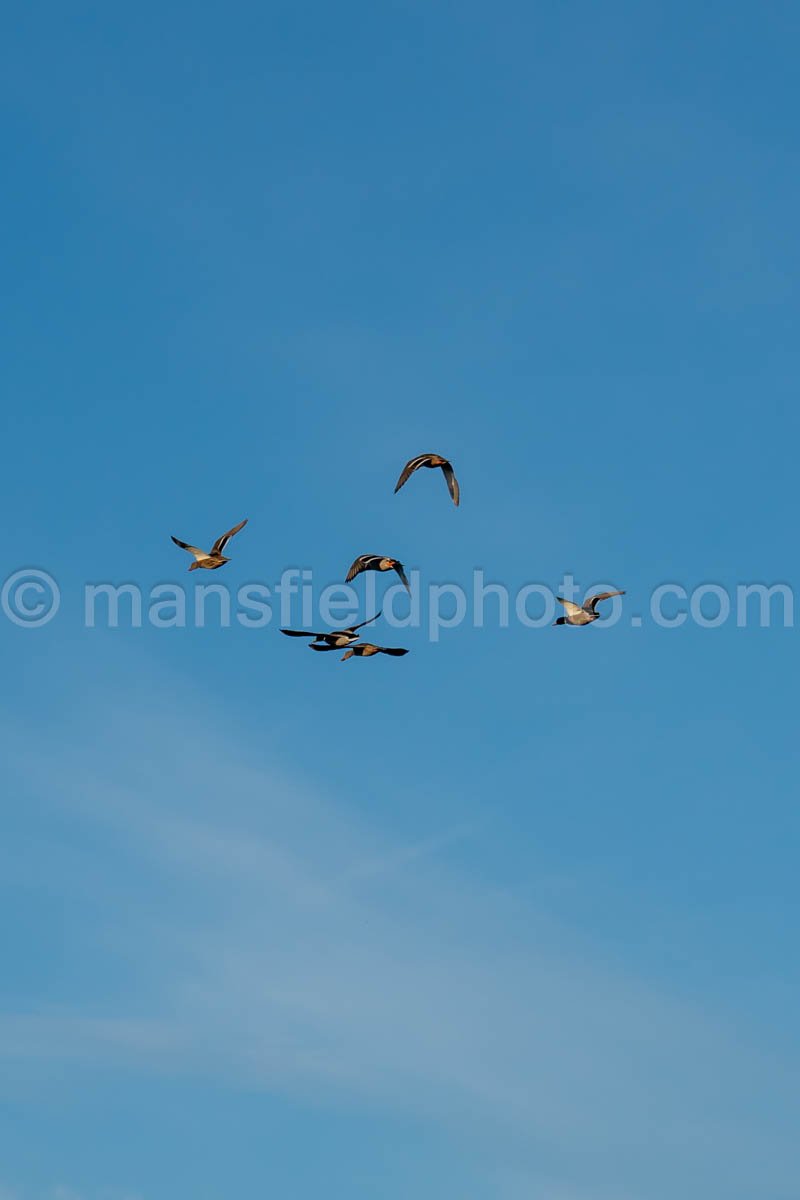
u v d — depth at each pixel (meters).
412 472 48.59
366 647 53.75
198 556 54.44
